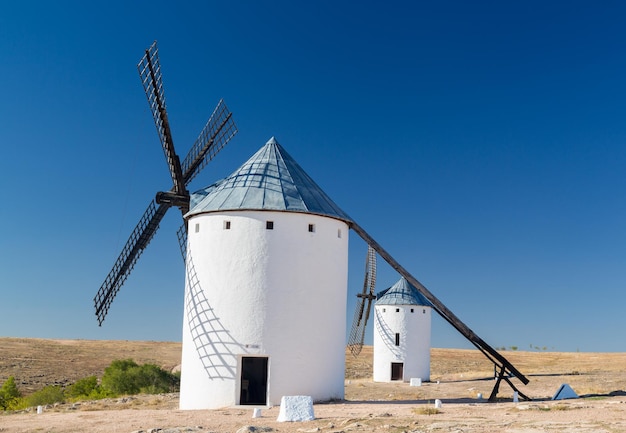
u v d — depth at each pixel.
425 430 13.74
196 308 23.00
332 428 14.61
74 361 74.06
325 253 23.39
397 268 25.94
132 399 27.86
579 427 13.40
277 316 22.22
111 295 29.03
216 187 25.05
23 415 21.28
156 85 26.36
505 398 26.72
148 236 29.52
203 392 22.25
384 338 44.81
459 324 25.80
